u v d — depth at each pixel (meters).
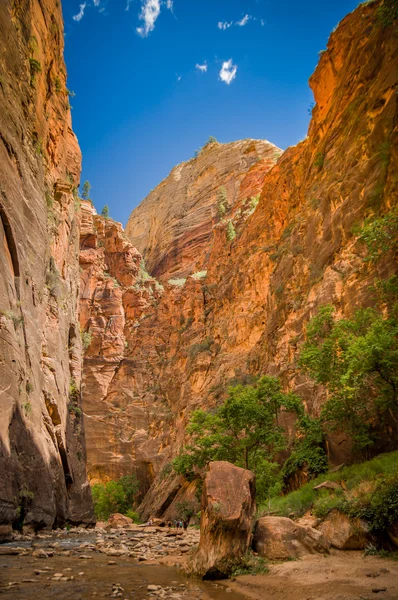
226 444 22.69
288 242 42.59
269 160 88.38
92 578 10.49
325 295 27.59
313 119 47.12
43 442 27.55
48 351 34.72
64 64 46.59
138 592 8.98
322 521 12.81
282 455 27.80
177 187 127.88
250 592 9.06
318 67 45.69
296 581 9.09
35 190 33.38
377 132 28.67
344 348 18.27
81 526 35.03
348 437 21.27
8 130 28.33
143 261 107.50
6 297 24.52
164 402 72.62
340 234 29.61
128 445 71.50
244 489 11.76
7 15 30.00
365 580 8.62
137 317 88.62
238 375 47.03
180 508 40.62
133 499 65.81
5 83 28.66
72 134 50.03
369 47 35.41
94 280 88.88
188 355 64.00
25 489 22.48
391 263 22.25
